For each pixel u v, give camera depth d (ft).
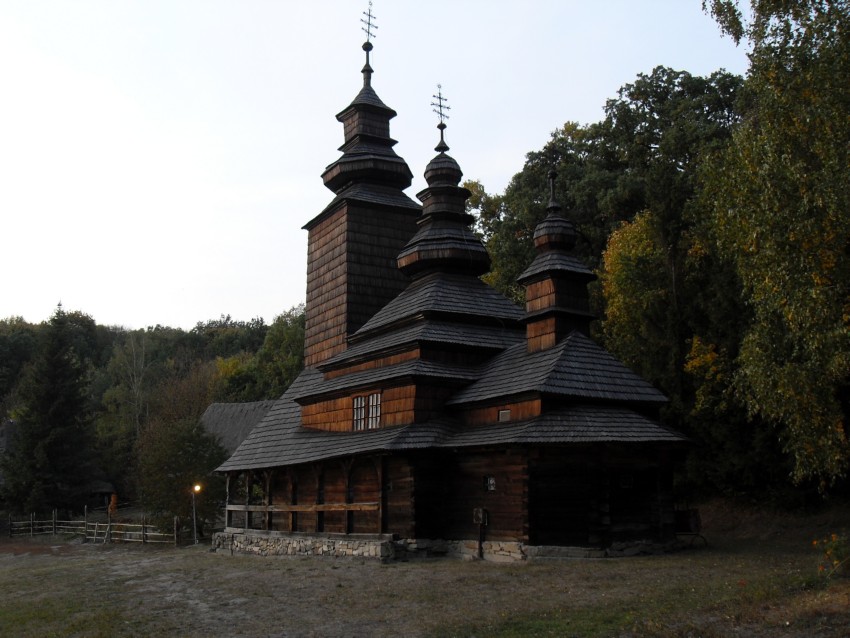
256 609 51.44
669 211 97.50
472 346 84.38
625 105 148.87
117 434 211.61
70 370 163.43
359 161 109.29
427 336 82.12
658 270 100.12
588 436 65.05
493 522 70.18
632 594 47.42
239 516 137.69
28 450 156.56
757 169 50.98
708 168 58.65
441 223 94.99
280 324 241.76
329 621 46.09
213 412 190.08
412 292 94.32
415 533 73.67
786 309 48.60
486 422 75.10
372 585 57.26
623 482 67.97
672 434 67.62
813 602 40.93
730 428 86.94
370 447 75.56
